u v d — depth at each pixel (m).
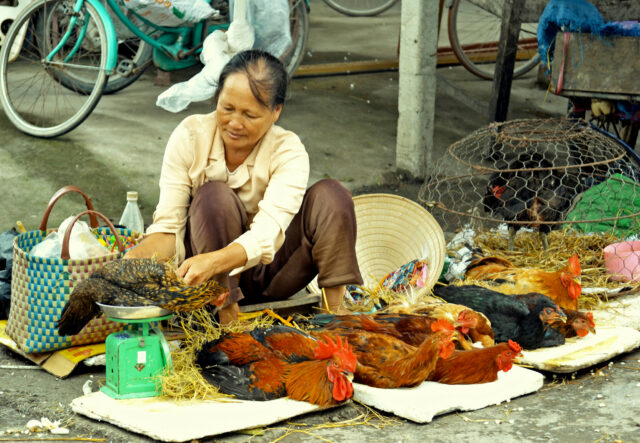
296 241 3.60
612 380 3.48
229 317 3.51
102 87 6.04
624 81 5.37
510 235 4.87
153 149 6.39
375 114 7.91
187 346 3.44
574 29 5.41
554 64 5.63
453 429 2.98
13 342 3.55
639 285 4.39
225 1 6.91
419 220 4.45
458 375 3.28
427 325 3.44
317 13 12.00
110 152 6.20
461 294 3.80
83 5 6.14
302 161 3.38
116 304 2.90
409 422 3.04
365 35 10.82
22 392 3.24
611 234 5.05
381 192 6.35
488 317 3.67
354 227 3.53
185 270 2.96
